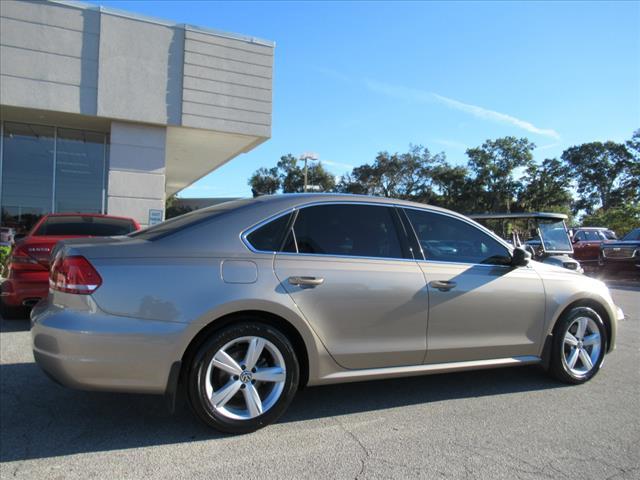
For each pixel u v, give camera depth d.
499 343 4.21
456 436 3.47
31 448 3.18
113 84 11.84
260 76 13.34
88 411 3.79
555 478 2.91
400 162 63.00
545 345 4.48
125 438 3.33
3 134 12.51
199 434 3.40
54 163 13.05
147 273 3.17
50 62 11.30
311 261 3.59
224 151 15.97
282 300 3.39
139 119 12.09
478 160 61.34
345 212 3.89
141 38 12.09
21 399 4.01
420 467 3.01
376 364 3.75
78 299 3.08
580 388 4.55
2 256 10.23
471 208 62.88
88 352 3.02
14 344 5.56
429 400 4.18
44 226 7.12
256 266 3.41
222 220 3.53
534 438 3.45
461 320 4.03
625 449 3.30
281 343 3.42
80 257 3.14
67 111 11.47
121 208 12.19
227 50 12.98
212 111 12.80
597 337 4.74
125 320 3.08
